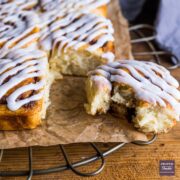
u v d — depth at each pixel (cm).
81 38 38
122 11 50
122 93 33
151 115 31
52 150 32
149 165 31
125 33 43
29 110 31
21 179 30
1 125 31
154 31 45
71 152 31
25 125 31
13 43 37
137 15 50
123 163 31
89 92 33
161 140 33
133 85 32
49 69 38
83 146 32
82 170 30
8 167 30
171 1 46
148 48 44
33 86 32
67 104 34
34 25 39
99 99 33
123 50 40
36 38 38
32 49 37
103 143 32
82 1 43
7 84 32
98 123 32
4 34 39
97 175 30
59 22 40
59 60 38
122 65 34
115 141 30
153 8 50
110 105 33
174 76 39
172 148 32
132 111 33
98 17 40
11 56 35
